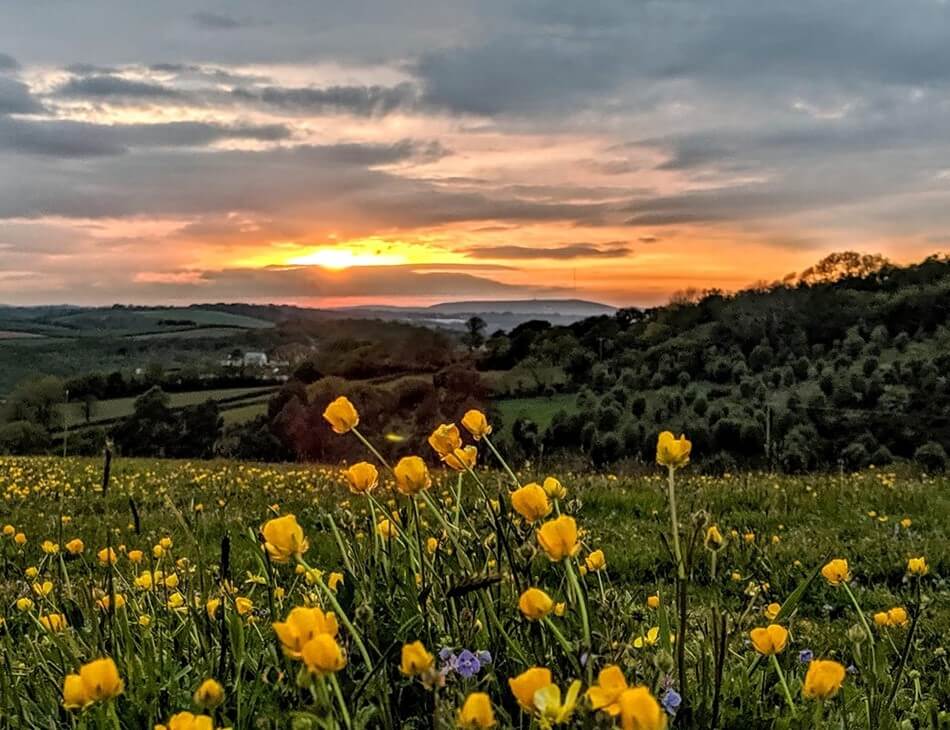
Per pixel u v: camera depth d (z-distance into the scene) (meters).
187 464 20.58
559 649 2.28
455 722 1.90
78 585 3.81
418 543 2.71
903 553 7.43
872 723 2.54
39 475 15.12
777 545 7.81
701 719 2.19
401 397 28.58
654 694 2.09
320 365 32.59
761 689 2.55
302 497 12.04
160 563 4.25
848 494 11.29
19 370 52.97
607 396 52.88
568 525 1.99
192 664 2.67
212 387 49.44
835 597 6.29
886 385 57.75
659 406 55.25
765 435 46.06
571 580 2.01
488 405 29.19
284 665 2.49
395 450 18.91
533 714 1.57
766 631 2.29
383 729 2.18
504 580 2.76
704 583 6.55
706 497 10.78
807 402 56.50
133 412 33.25
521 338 62.66
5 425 30.95
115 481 14.48
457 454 2.68
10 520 9.80
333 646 1.58
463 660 2.18
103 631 2.88
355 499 10.23
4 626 3.21
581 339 64.81
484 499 2.68
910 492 11.34
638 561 7.02
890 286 76.50
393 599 2.79
